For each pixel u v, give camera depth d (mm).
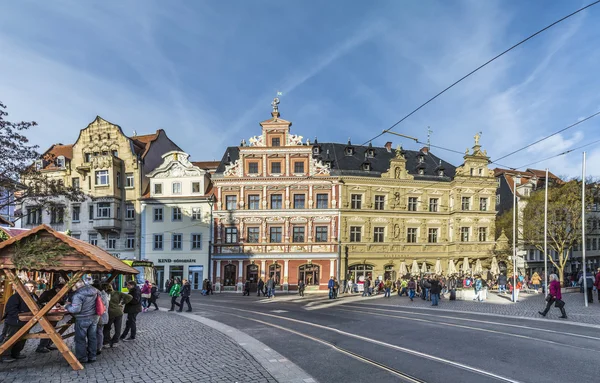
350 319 20188
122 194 53156
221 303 32062
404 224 50688
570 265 65438
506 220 56375
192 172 51844
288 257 48344
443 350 12219
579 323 17094
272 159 49969
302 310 25453
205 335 15547
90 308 10945
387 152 56438
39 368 10445
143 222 51750
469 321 18250
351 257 48500
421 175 52625
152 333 16109
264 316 22250
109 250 52375
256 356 11758
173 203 51281
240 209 49344
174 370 10258
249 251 48812
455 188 51531
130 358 11594
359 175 49969
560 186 47688
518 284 34531
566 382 8906
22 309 11117
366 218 49500
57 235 10586
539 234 46875
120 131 53906
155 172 52281
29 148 24594
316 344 13664
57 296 10500
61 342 10352
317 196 49375
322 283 47812
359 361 11148
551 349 11906
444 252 51812
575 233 45250
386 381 9289
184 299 25141
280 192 49438
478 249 51438
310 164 49531
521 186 61031
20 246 10461
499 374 9570
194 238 50531
